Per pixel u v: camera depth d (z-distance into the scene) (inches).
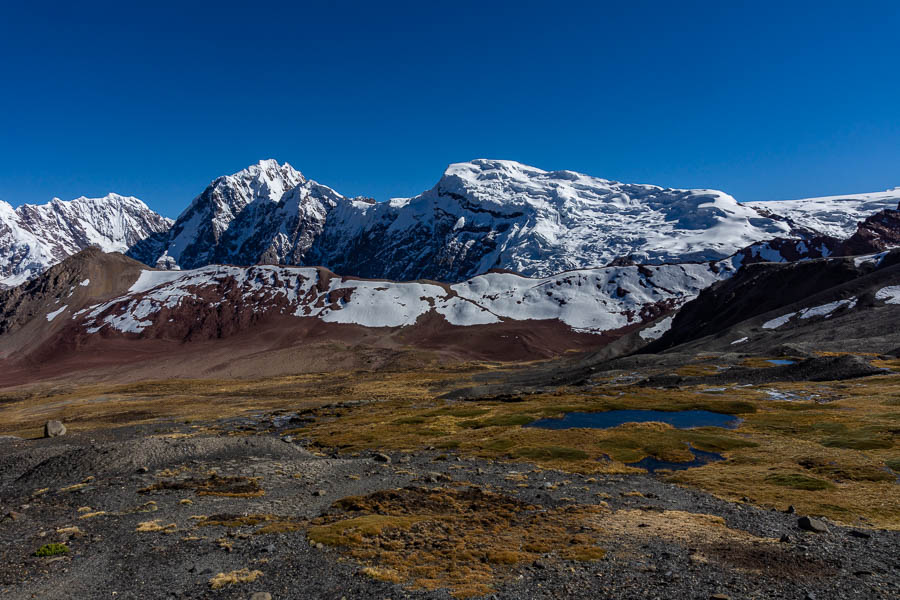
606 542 1157.7
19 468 2273.6
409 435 3085.6
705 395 3757.4
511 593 885.8
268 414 4758.9
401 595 890.7
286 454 2504.9
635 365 5629.9
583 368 6619.1
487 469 2137.1
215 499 1640.0
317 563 1052.5
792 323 6048.2
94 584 992.2
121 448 2308.1
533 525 1317.7
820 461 1980.8
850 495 1558.8
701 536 1184.8
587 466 2139.5
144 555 1139.3
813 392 3545.8
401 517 1380.4
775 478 1796.3
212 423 4288.9
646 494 1664.6
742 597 843.4
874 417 2659.9
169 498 1658.5
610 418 3240.7
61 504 1642.5
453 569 1001.5
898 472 1785.2
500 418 3457.2
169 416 4849.9
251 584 962.1
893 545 1104.8
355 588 927.7
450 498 1594.5
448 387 6550.2
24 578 1030.4
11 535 1337.4
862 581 903.1
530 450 2450.8
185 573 1030.4
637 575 952.9
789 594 852.6
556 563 1026.7
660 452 2310.5
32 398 7007.9
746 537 1176.8
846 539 1152.2
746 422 2861.7
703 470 2001.7
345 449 2810.0
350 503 1540.4
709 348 6053.2
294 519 1403.8
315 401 5689.0
